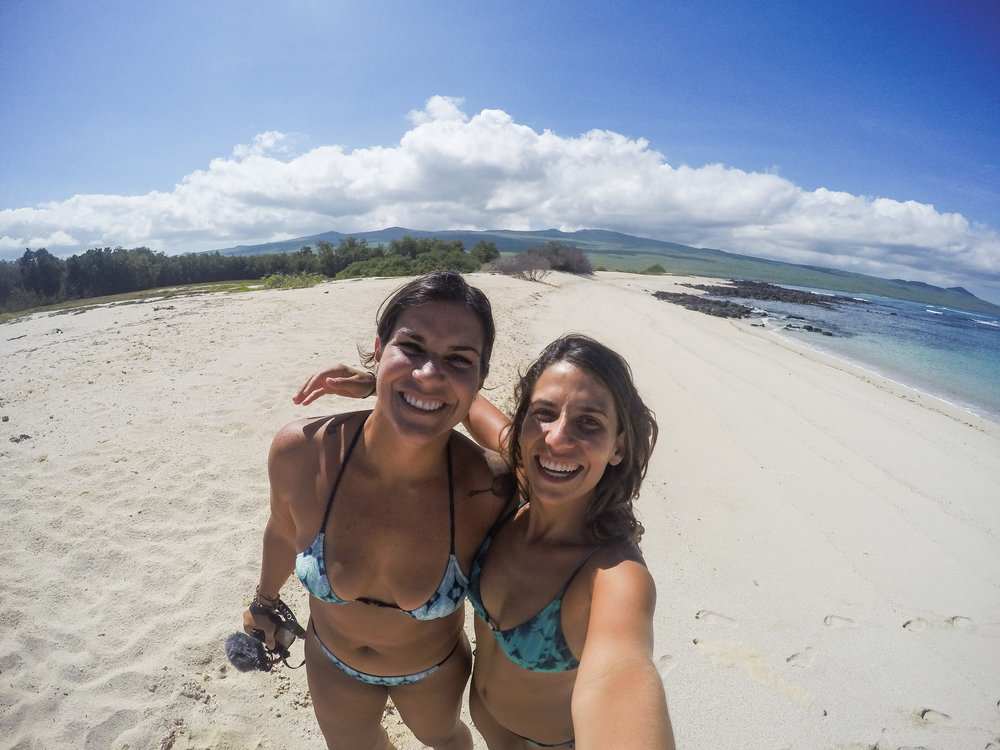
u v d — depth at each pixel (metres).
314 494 0.80
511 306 7.29
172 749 1.25
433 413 0.71
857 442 3.41
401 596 0.79
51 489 2.16
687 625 1.71
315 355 3.92
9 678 1.40
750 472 2.82
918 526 2.41
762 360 5.80
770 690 1.50
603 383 0.73
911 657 1.64
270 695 1.40
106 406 2.94
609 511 0.76
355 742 0.96
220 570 1.79
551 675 0.77
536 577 0.76
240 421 2.79
